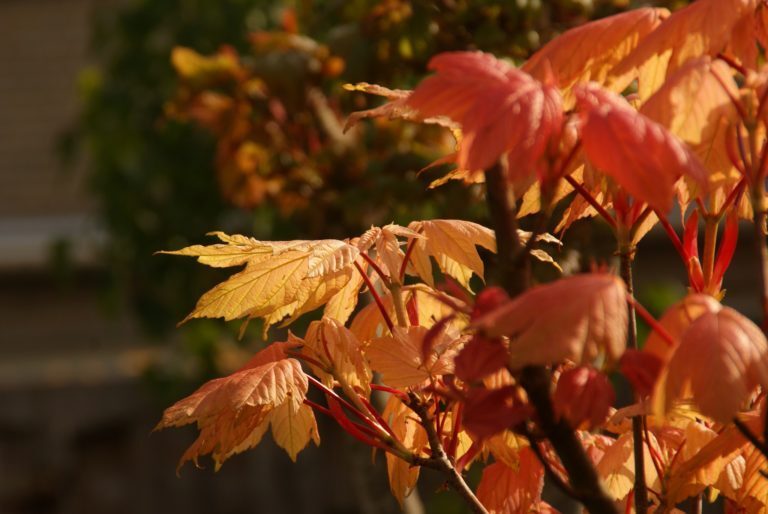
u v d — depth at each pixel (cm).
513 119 115
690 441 133
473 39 238
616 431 138
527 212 133
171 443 498
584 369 118
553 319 113
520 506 137
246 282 131
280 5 439
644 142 115
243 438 130
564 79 125
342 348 132
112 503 500
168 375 470
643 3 254
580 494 118
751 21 121
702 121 118
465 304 125
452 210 237
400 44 257
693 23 121
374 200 258
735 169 122
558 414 117
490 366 117
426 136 271
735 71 124
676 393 114
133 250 453
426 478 351
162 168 445
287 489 472
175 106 297
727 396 113
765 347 114
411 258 135
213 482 488
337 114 288
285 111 286
